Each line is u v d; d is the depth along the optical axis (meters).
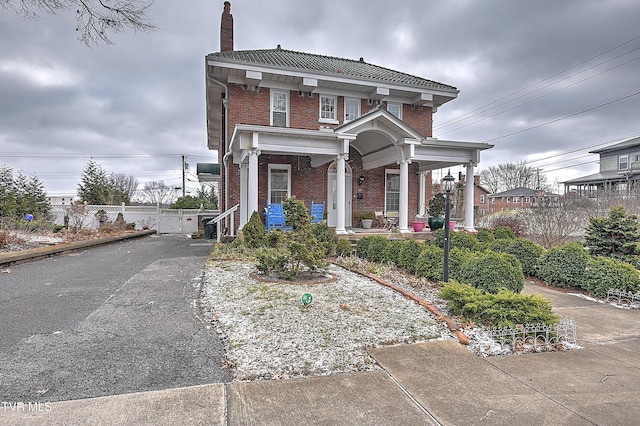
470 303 4.73
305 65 14.11
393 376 3.30
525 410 2.77
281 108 13.98
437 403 2.85
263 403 2.79
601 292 6.68
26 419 2.49
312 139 11.26
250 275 7.02
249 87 13.54
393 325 4.55
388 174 15.44
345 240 10.26
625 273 6.57
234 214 13.73
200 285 6.44
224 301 5.33
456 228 14.01
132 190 58.22
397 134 12.05
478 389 3.10
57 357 3.51
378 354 3.77
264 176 13.63
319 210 12.30
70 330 4.23
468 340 4.16
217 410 2.67
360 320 4.66
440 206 14.39
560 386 3.18
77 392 2.88
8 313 4.84
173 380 3.11
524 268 8.14
